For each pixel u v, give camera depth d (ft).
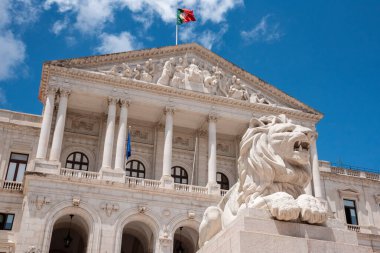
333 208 178.91
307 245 18.11
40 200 122.31
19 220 139.54
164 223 131.95
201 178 160.97
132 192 132.87
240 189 23.38
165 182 138.82
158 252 127.65
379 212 184.14
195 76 162.81
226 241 18.94
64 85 144.77
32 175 125.08
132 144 161.38
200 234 24.94
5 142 150.20
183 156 165.48
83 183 129.08
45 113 138.82
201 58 171.42
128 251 153.48
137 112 157.99
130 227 142.31
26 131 153.17
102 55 152.66
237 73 173.27
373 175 190.49
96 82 148.87
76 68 148.46
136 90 152.46
